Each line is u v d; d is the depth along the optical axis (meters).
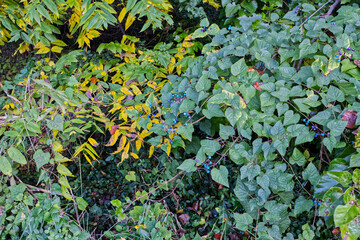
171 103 2.24
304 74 2.05
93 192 3.11
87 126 2.31
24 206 2.12
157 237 2.13
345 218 1.60
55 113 2.05
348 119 1.85
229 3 3.00
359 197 1.72
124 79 3.08
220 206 2.80
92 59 3.60
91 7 2.29
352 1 2.57
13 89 3.05
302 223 2.65
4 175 2.27
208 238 2.70
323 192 1.88
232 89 2.01
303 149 2.58
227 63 2.25
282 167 2.05
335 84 2.13
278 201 2.36
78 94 2.30
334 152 2.25
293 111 2.09
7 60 4.00
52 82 3.00
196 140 2.71
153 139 2.22
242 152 2.05
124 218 2.35
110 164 3.24
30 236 2.05
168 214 2.54
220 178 2.00
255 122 2.03
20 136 1.98
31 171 2.79
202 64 2.32
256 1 3.21
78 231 2.12
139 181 3.06
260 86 2.01
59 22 3.24
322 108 2.19
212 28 2.39
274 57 2.41
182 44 3.24
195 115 2.37
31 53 3.89
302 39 2.27
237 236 2.76
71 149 3.01
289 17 2.38
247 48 2.25
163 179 2.90
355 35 2.08
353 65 1.98
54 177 2.79
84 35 3.16
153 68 3.05
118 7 3.70
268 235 2.15
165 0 3.08
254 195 2.25
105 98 2.81
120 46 3.32
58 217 2.09
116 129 2.39
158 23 2.42
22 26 3.00
